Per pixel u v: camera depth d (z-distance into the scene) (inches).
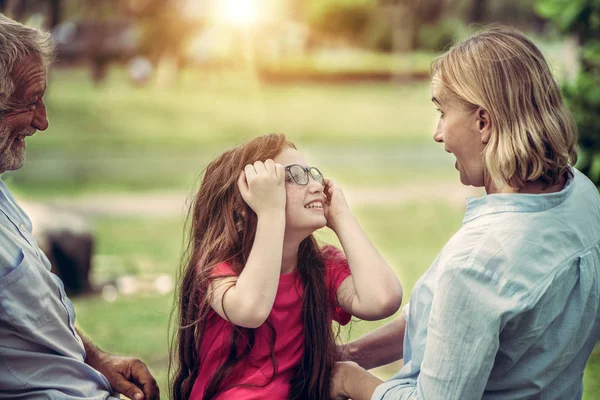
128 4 1141.7
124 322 240.1
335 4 1584.6
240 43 1280.8
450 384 75.3
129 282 293.9
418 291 85.0
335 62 1412.4
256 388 86.4
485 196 80.0
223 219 89.5
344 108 1064.8
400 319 98.5
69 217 285.0
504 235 76.6
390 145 780.6
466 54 80.9
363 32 1609.3
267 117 963.3
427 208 464.4
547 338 78.0
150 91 1093.1
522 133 77.4
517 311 74.1
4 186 91.8
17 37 84.2
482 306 74.7
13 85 83.7
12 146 86.7
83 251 280.1
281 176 86.1
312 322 89.7
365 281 88.6
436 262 84.4
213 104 1032.8
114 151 702.5
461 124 81.1
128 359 98.2
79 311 253.6
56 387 84.4
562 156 78.6
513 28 84.3
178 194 502.3
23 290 81.7
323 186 92.8
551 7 195.9
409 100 1159.0
